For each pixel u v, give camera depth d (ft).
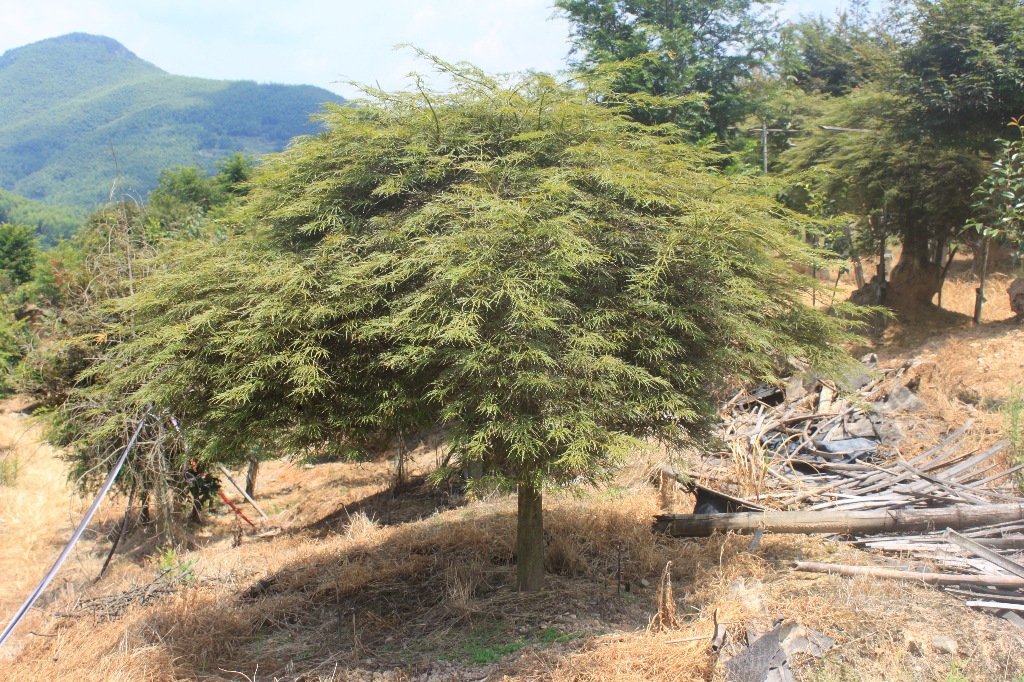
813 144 52.47
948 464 24.91
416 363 15.10
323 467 47.88
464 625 18.25
